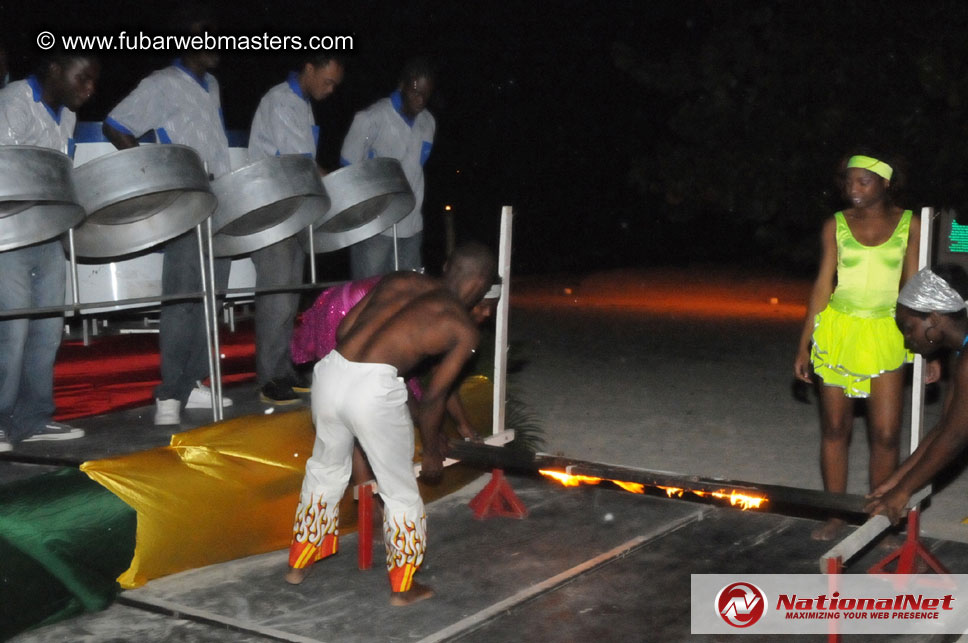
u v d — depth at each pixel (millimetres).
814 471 6195
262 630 3785
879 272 4406
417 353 3834
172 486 4277
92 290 6254
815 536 4777
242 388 6551
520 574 4352
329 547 4285
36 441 5125
